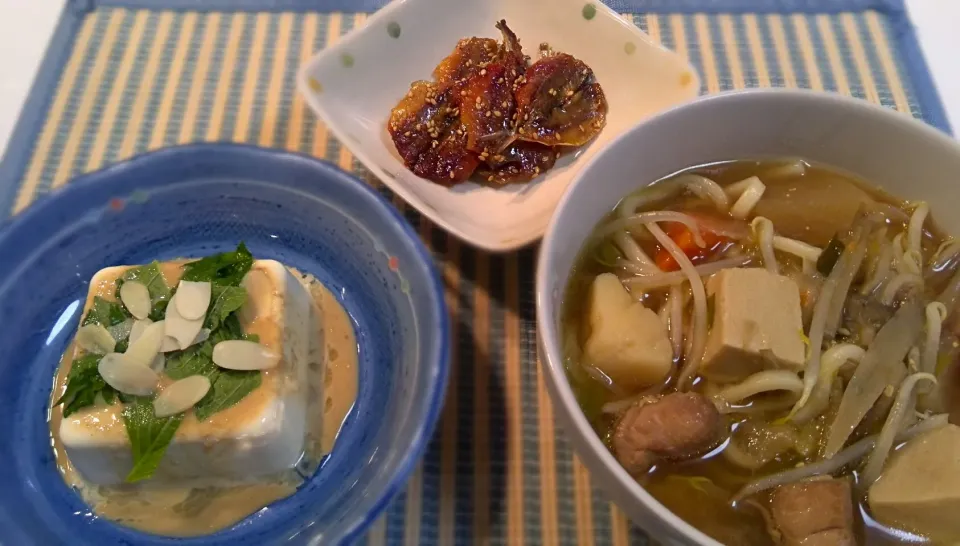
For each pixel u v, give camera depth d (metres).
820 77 0.34
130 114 0.33
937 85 0.34
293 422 0.24
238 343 0.24
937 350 0.22
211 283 0.25
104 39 0.35
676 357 0.23
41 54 0.34
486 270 0.29
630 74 0.33
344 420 0.26
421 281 0.24
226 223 0.29
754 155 0.25
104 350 0.24
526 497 0.24
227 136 0.32
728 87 0.34
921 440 0.21
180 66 0.34
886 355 0.22
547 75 0.31
